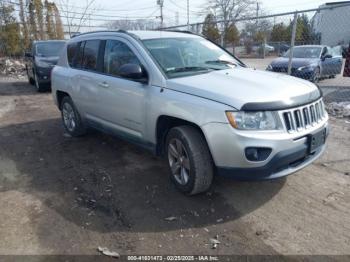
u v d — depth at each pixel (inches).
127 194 151.3
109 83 178.4
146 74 156.8
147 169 177.2
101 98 188.2
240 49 898.1
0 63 799.1
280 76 157.2
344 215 131.0
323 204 139.2
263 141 120.1
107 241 118.2
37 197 151.3
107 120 190.4
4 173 179.6
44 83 446.3
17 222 131.3
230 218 130.7
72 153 206.4
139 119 161.8
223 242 116.5
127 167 181.0
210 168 138.2
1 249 115.0
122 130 179.5
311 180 160.4
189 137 136.4
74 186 161.0
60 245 116.6
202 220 129.6
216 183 158.4
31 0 960.9
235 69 169.0
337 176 164.2
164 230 123.9
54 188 159.8
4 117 313.0
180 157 145.2
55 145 223.1
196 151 135.4
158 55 161.2
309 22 615.5
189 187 141.3
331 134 229.3
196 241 117.3
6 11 891.4
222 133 123.9
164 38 177.5
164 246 115.0
